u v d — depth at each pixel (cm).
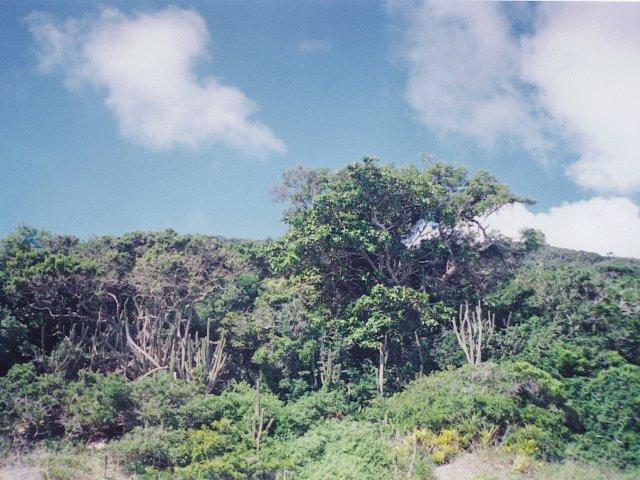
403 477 1308
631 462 1445
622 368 1731
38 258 2017
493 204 2570
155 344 1934
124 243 2653
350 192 2281
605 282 2144
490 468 1346
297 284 2412
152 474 1320
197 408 1548
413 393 1739
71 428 1547
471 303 2302
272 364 2027
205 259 2406
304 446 1509
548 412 1540
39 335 2081
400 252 2359
